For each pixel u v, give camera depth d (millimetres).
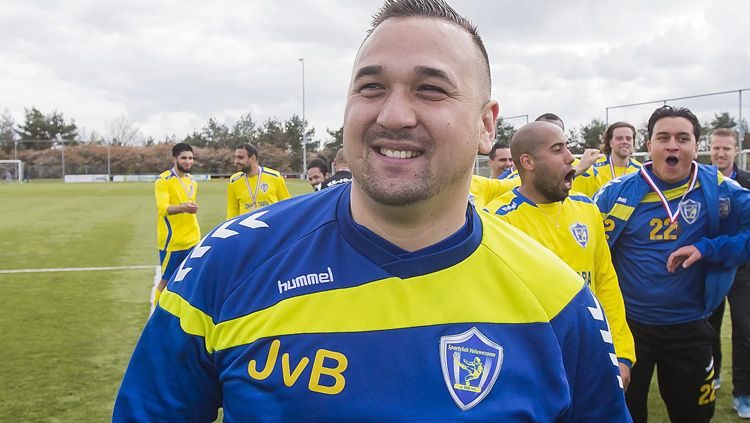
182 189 7496
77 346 5492
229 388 1198
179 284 1332
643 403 3523
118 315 6645
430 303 1201
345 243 1256
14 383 4547
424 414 1121
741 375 4117
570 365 1302
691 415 3498
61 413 4000
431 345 1166
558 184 3119
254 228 1335
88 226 16219
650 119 3516
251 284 1246
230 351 1218
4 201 26172
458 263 1247
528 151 3148
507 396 1168
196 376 1299
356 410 1115
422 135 1177
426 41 1190
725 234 3436
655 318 3426
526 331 1241
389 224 1237
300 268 1237
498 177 6047
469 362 1168
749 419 4055
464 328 1191
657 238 3428
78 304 7168
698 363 3400
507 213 3211
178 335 1288
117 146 73000
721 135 5066
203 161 71250
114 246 12344
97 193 33469
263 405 1145
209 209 21078
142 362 1328
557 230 3176
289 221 1341
